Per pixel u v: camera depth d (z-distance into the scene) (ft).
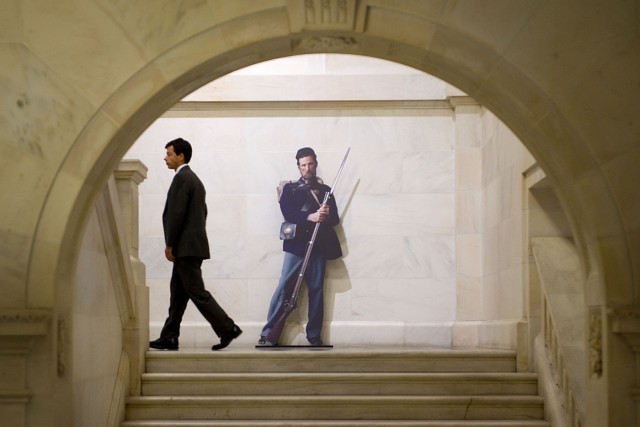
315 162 33.76
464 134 34.24
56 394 17.48
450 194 34.30
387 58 19.19
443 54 18.15
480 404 25.31
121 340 25.58
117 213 24.20
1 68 17.39
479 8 17.44
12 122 17.39
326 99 34.24
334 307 33.81
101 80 17.47
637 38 17.22
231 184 34.42
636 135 17.28
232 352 27.09
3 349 17.17
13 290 17.25
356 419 25.21
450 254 34.09
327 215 33.06
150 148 34.50
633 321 16.97
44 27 17.47
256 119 34.63
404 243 34.09
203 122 34.63
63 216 17.38
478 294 33.86
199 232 27.27
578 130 17.35
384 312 33.86
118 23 17.52
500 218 30.81
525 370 27.14
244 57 18.48
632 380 17.24
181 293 27.73
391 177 34.32
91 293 22.21
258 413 25.25
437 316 33.88
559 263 26.71
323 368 27.12
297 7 17.34
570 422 23.59
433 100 34.30
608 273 17.47
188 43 17.51
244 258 34.19
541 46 17.39
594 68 17.33
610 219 17.51
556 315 25.38
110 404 24.14
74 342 20.54
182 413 25.25
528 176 27.61
